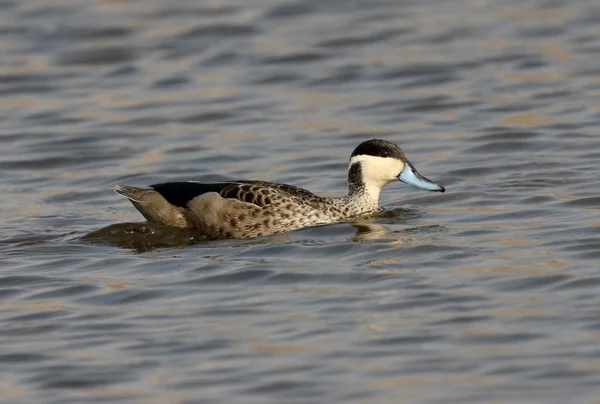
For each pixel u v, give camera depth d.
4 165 21.52
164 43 28.78
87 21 30.12
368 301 13.27
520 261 14.44
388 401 10.62
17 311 13.66
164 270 14.88
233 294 13.80
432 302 13.12
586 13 29.80
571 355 11.38
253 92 25.59
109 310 13.52
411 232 16.12
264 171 20.52
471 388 10.79
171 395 10.99
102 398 11.01
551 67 26.14
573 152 20.41
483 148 21.11
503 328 12.19
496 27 29.16
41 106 25.06
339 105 24.59
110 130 23.41
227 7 31.20
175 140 22.67
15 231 17.11
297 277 14.28
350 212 17.03
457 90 25.06
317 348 11.93
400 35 28.94
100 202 18.95
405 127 22.92
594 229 15.63
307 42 28.61
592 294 13.05
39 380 11.52
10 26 29.89
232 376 11.34
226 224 16.45
